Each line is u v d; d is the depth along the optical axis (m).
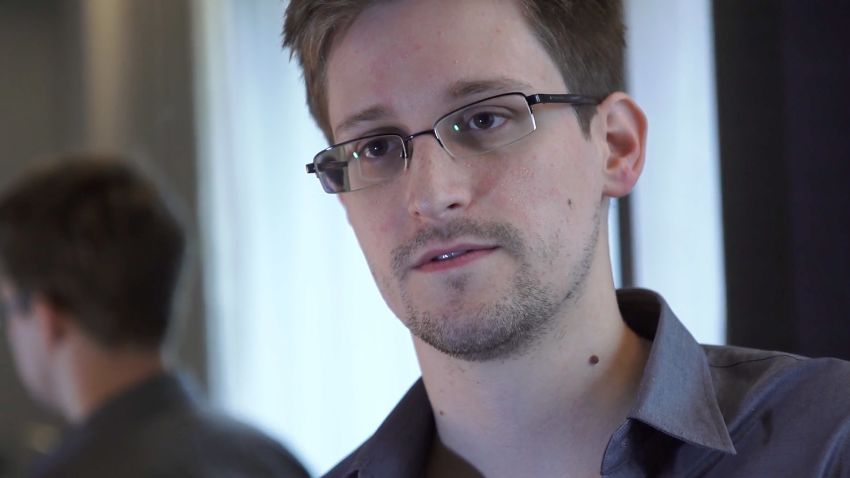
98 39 5.72
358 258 4.69
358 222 1.74
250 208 4.96
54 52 6.49
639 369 1.75
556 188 1.61
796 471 1.49
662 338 1.67
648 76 3.15
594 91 1.76
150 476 2.33
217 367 4.96
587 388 1.66
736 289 2.66
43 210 2.63
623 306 1.89
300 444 4.79
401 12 1.65
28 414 5.95
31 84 6.49
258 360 4.91
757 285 2.61
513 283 1.56
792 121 2.53
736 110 2.68
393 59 1.64
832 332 2.45
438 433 1.85
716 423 1.58
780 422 1.57
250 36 5.01
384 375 4.59
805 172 2.51
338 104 1.73
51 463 2.47
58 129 6.42
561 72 1.70
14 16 6.52
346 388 4.68
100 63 5.70
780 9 2.55
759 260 2.61
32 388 2.78
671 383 1.63
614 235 3.23
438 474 1.81
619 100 1.82
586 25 1.76
